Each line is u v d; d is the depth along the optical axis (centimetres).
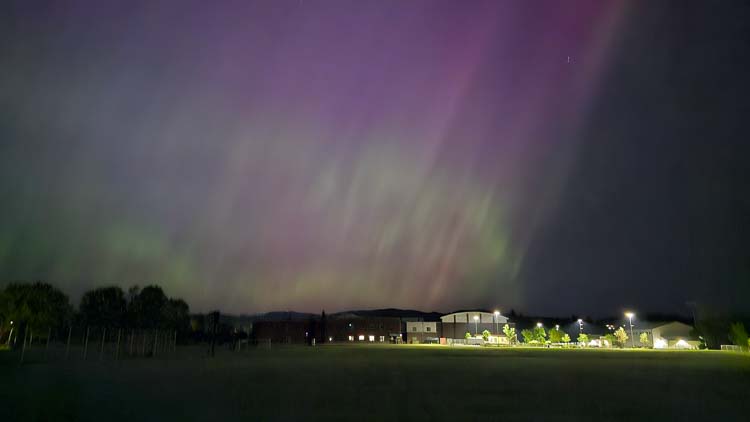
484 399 2334
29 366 4278
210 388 2691
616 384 2998
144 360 5222
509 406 2128
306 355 6525
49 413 1898
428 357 6125
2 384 2844
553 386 2889
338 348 9556
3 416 1831
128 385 2819
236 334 10319
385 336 14075
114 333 6412
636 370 4094
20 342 7112
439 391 2636
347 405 2130
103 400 2230
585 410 2036
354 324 14088
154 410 1973
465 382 3097
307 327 13800
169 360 5234
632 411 2011
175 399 2270
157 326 6366
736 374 3722
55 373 3581
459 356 6397
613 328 13300
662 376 3547
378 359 5622
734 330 8669
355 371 3894
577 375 3622
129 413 1906
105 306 5919
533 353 7481
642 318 13638
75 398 2288
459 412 1973
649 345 11469
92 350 6750
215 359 5456
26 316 5944
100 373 3603
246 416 1861
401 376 3488
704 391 2667
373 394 2491
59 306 6556
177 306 7456
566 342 11925
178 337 9681
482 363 4962
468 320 13975
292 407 2067
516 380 3231
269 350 8350
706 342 10400
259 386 2803
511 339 12681
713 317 10488
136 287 6281
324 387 2778
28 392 2484
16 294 6022
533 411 2005
